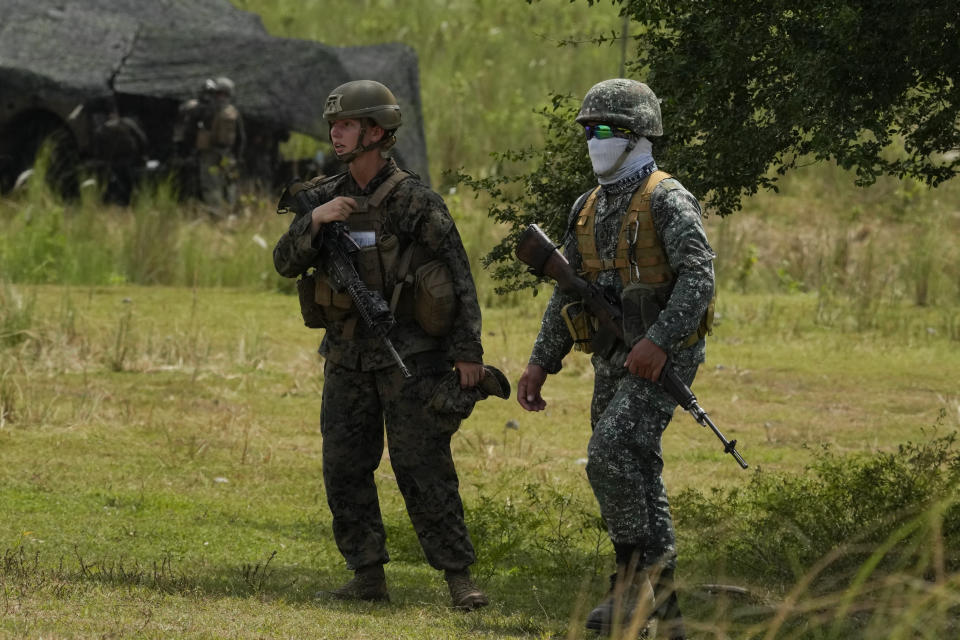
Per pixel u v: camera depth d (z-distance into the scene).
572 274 18.38
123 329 47.25
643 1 22.80
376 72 75.25
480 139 87.56
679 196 17.58
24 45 73.69
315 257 18.86
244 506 26.98
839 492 24.03
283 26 105.56
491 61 98.69
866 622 17.75
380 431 19.48
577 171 24.34
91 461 30.31
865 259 70.19
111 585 18.02
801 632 16.92
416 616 18.20
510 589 20.86
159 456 31.30
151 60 74.50
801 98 20.91
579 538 24.67
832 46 20.88
